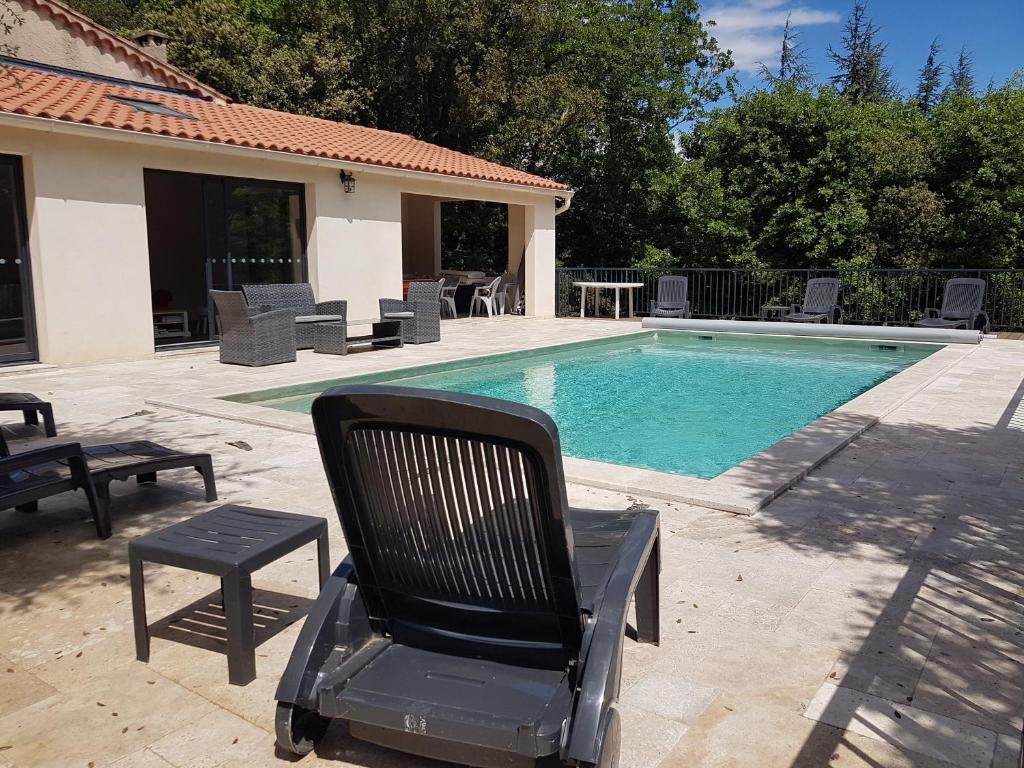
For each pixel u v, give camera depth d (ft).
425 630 7.39
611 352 40.70
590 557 8.09
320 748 7.25
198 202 43.88
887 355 39.73
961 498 14.37
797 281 53.16
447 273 57.11
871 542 12.17
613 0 76.33
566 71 74.13
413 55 67.72
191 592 10.51
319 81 68.39
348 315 41.14
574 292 59.88
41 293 29.04
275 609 10.07
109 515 12.49
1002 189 56.65
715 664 8.59
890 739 7.20
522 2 67.62
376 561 7.22
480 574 6.82
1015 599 10.20
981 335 39.75
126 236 31.19
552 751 5.95
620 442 21.89
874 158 59.93
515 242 56.90
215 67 64.85
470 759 6.53
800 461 16.25
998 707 7.73
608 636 6.42
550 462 5.77
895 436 19.30
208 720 7.61
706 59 76.84
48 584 10.71
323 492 14.66
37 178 28.30
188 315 43.73
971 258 56.70
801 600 10.16
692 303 58.13
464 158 53.88
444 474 6.37
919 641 9.08
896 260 58.18
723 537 12.36
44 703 7.86
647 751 7.04
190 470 16.19
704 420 24.79
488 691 6.64
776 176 60.44
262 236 37.70
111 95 37.27
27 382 26.45
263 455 17.38
